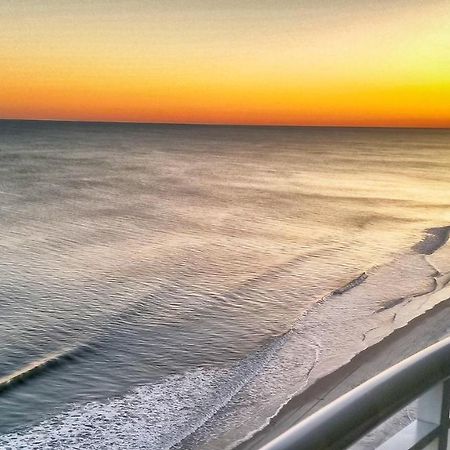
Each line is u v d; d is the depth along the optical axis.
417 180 62.09
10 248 24.42
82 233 28.09
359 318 14.36
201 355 12.33
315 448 0.81
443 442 1.13
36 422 9.59
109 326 14.32
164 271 20.03
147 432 9.21
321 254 22.75
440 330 13.12
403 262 20.81
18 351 12.82
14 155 97.94
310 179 62.94
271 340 13.04
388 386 0.98
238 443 8.76
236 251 23.53
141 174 67.31
